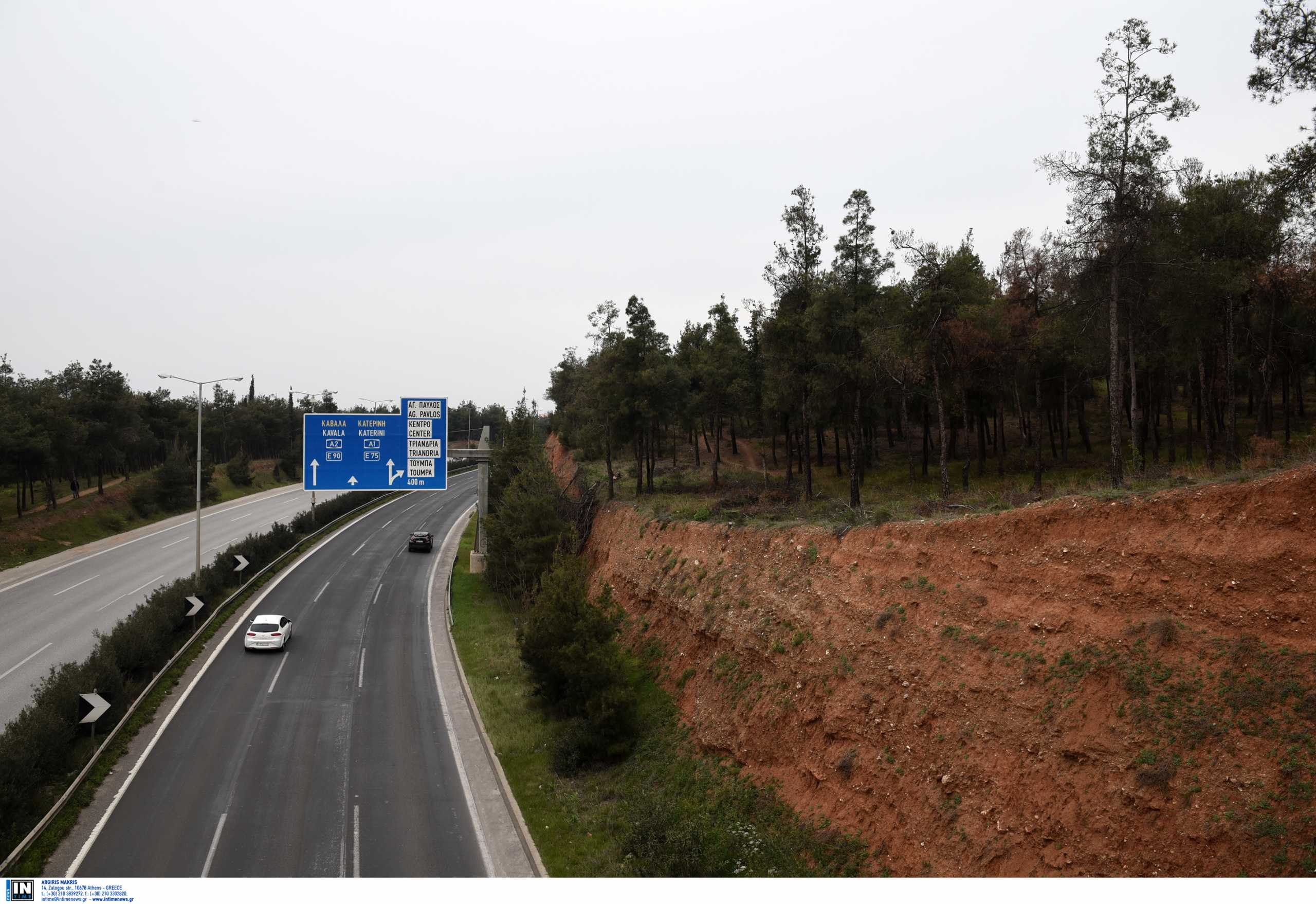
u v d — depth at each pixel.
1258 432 33.72
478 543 49.28
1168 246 24.12
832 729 16.48
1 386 60.25
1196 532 12.50
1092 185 22.20
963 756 13.49
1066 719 12.30
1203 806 10.20
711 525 27.45
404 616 38.44
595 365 47.09
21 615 35.03
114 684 23.39
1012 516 15.55
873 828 14.51
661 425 59.72
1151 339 31.34
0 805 16.22
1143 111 21.56
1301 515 11.34
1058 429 54.47
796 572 20.83
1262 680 10.63
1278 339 35.16
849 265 36.34
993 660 14.07
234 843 17.11
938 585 16.34
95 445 63.81
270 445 110.00
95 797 18.94
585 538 41.88
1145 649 12.04
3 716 23.08
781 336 32.16
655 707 23.98
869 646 16.84
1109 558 13.41
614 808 19.44
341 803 19.36
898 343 30.56
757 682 20.02
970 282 39.34
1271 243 26.03
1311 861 9.01
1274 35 17.22
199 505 36.31
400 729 24.53
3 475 50.88
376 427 30.00
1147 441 43.44
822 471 50.47
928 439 49.31
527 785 21.08
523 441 55.19
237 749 22.23
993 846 12.19
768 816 16.86
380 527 65.44
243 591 39.91
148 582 41.66
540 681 25.92
